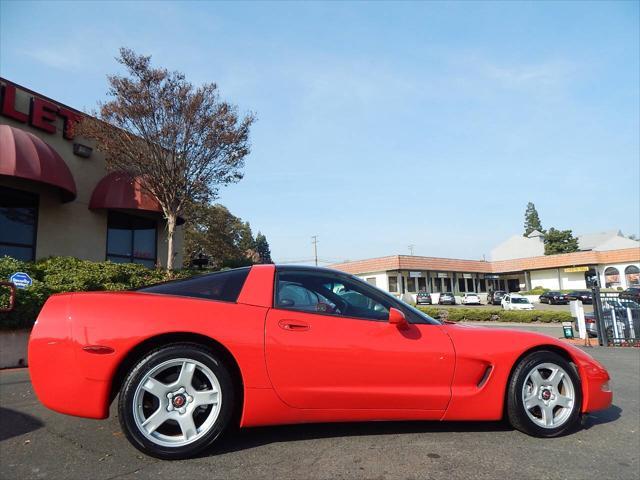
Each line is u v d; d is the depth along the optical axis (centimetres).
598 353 1029
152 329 308
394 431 372
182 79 1266
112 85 1206
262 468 294
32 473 285
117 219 1458
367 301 368
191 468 293
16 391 537
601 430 401
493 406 358
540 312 2267
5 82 1160
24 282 817
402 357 342
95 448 328
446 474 292
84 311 313
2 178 1120
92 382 300
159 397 305
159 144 1255
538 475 296
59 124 1293
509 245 7456
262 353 321
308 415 330
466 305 4834
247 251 3794
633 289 4347
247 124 1336
